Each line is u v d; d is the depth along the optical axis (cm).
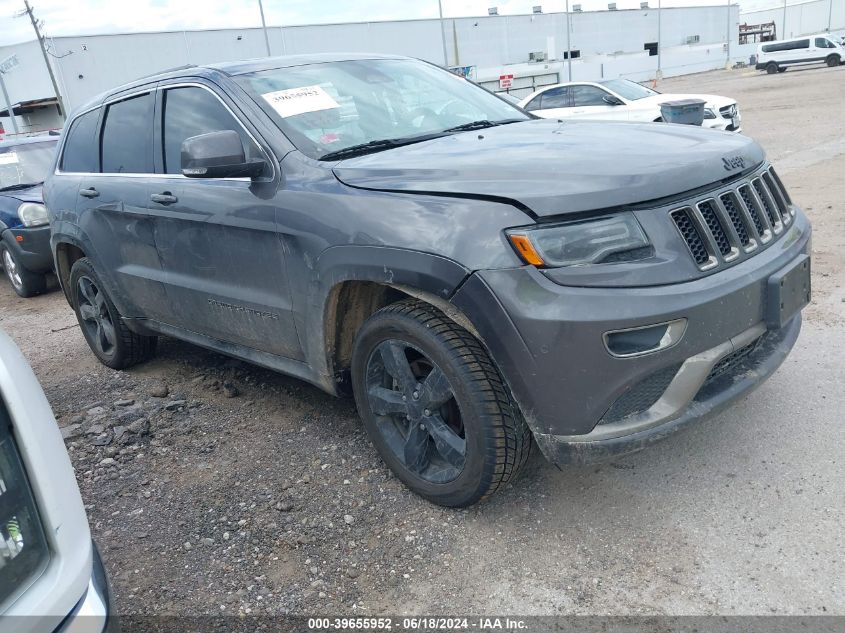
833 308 462
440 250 253
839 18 8481
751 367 279
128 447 383
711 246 256
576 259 239
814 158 1017
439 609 245
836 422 326
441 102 390
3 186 862
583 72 5856
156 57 4378
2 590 147
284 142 325
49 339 626
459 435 288
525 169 263
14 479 154
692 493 290
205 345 413
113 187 428
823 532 258
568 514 286
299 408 410
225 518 309
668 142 293
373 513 300
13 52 4381
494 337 247
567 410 245
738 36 7994
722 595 236
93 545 185
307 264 302
